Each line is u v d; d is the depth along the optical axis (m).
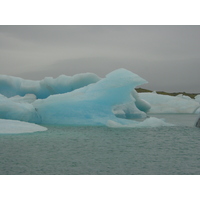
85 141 12.76
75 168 8.49
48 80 30.64
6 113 19.47
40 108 20.61
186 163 9.15
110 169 8.41
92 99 19.97
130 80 19.62
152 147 11.64
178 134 15.02
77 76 27.95
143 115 30.12
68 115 19.84
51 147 11.35
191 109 39.44
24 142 12.20
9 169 8.37
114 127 17.64
